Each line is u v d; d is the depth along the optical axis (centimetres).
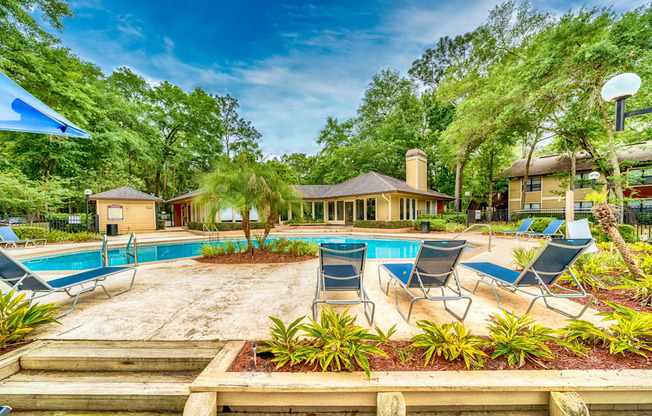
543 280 337
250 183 673
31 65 1170
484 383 180
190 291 415
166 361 225
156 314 318
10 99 238
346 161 2495
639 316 237
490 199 2333
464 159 1962
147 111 2091
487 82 1669
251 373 193
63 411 203
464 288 432
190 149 2370
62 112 1309
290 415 186
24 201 1219
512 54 1617
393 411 168
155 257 945
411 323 292
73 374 223
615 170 1191
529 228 1280
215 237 1377
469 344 212
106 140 1519
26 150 1416
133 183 2275
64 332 270
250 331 271
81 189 1795
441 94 1986
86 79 1623
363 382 181
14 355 226
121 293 405
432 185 2633
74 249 987
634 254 546
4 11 1087
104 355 227
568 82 1082
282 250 752
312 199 2134
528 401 183
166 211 3019
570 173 1742
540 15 1480
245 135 3000
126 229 1694
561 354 218
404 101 2427
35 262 852
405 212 1773
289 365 205
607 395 181
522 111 1247
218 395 185
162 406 201
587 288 386
